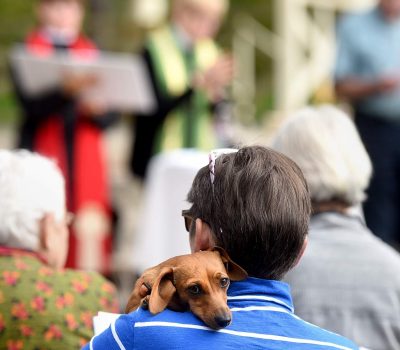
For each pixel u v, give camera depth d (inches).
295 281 188.2
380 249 192.4
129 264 473.7
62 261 191.8
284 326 136.3
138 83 401.7
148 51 434.6
